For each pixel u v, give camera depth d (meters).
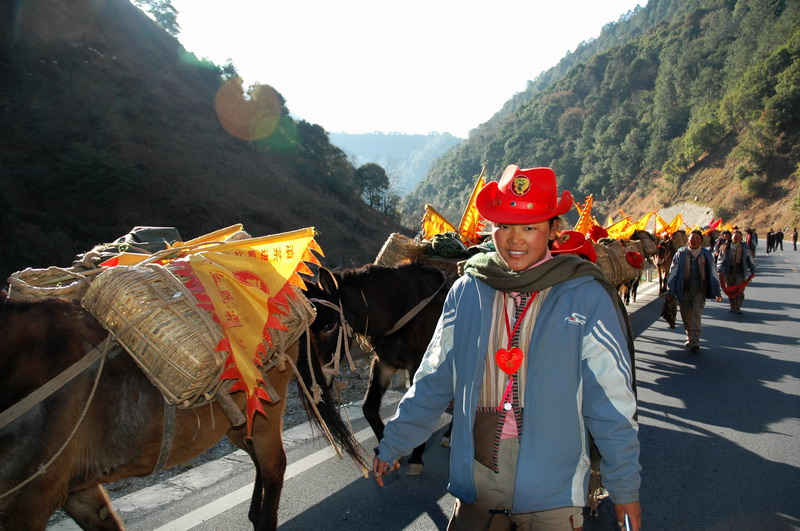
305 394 3.54
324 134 91.38
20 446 2.27
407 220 96.31
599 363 1.91
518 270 2.03
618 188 134.12
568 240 3.04
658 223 19.08
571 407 1.92
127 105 62.25
